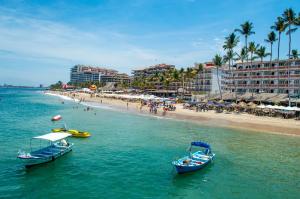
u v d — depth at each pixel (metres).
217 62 119.94
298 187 27.67
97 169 31.42
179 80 174.38
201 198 24.61
